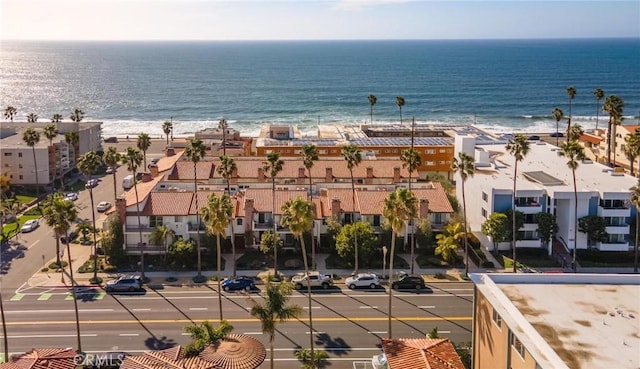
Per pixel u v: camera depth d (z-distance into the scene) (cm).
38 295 8044
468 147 12119
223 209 7038
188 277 8675
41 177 13512
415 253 9481
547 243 9569
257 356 5544
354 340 6838
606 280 5197
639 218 8950
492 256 9475
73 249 9788
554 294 4956
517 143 9412
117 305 7756
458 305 7762
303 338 6888
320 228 9612
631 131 14525
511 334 4566
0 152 13362
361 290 8244
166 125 17938
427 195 10012
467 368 5925
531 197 9644
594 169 11100
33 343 6750
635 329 4341
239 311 7581
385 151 14225
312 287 8244
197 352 5616
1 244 9981
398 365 5172
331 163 12006
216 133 17075
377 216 9569
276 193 9950
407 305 7756
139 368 5247
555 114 17062
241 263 9075
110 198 12962
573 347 4081
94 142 16638
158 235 9031
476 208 10431
